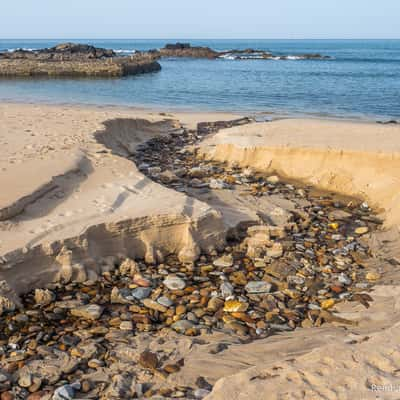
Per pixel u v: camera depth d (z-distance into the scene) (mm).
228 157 12953
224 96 30750
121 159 10281
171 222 7176
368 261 7547
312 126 14344
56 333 5297
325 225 9062
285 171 11906
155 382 4445
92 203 7707
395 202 9375
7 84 38781
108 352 4945
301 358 4203
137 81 42000
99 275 6566
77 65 48688
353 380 3812
